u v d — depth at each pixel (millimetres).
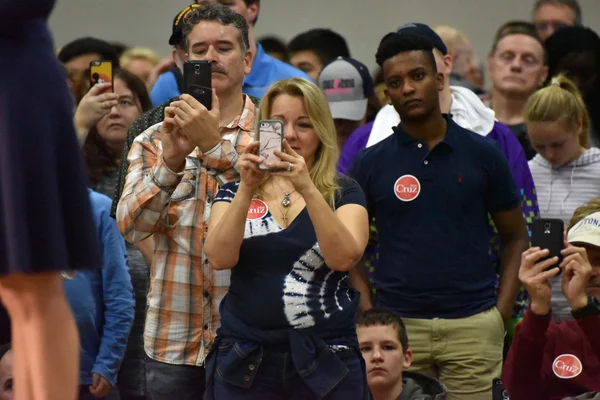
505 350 14711
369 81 17797
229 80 12141
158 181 11414
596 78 19281
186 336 11766
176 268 11766
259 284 10359
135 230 11562
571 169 16375
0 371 12352
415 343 13703
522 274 12086
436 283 13672
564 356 12391
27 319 6805
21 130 6492
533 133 16328
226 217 10359
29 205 6480
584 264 12078
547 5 22984
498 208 14062
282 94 10938
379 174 14008
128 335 14453
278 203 10625
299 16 26906
